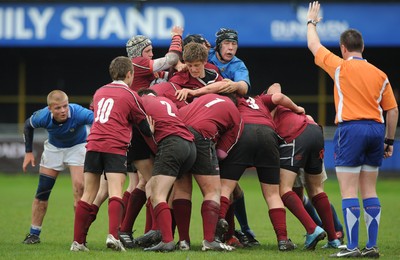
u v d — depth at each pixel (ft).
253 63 340.18
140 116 105.29
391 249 115.65
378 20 297.74
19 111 350.64
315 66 339.36
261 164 111.04
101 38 302.86
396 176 292.81
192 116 107.86
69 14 304.50
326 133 295.28
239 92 116.57
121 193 104.83
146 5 300.81
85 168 106.11
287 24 299.58
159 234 112.37
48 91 349.82
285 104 114.93
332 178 288.71
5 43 306.35
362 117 100.22
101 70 347.97
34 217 122.42
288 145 113.29
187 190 109.50
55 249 110.73
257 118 111.96
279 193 113.29
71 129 120.06
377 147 101.30
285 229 110.63
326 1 299.17
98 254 100.89
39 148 292.20
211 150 106.52
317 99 339.77
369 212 101.76
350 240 101.04
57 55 346.54
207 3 299.38
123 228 116.16
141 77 121.90
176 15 299.38
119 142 104.53
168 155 103.65
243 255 100.63
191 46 113.50
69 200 205.77
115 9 302.25
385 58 335.67
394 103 102.78
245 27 299.58
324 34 298.56
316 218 127.13
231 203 115.65
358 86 100.99
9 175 294.25
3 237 131.03
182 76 116.37
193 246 115.55
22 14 306.35
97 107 106.32
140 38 126.21
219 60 122.31
